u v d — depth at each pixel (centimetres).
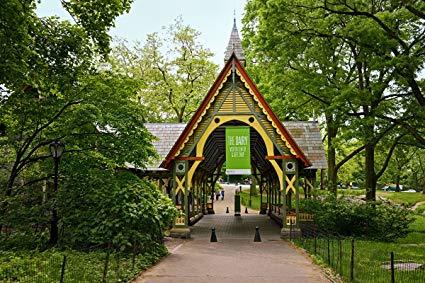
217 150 3325
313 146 2891
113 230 1531
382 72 2302
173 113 4600
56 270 1178
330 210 2198
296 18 2286
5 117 1686
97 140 1712
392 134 2455
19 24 1231
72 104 1678
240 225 2883
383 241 2112
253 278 1220
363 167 5803
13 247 1574
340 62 2700
